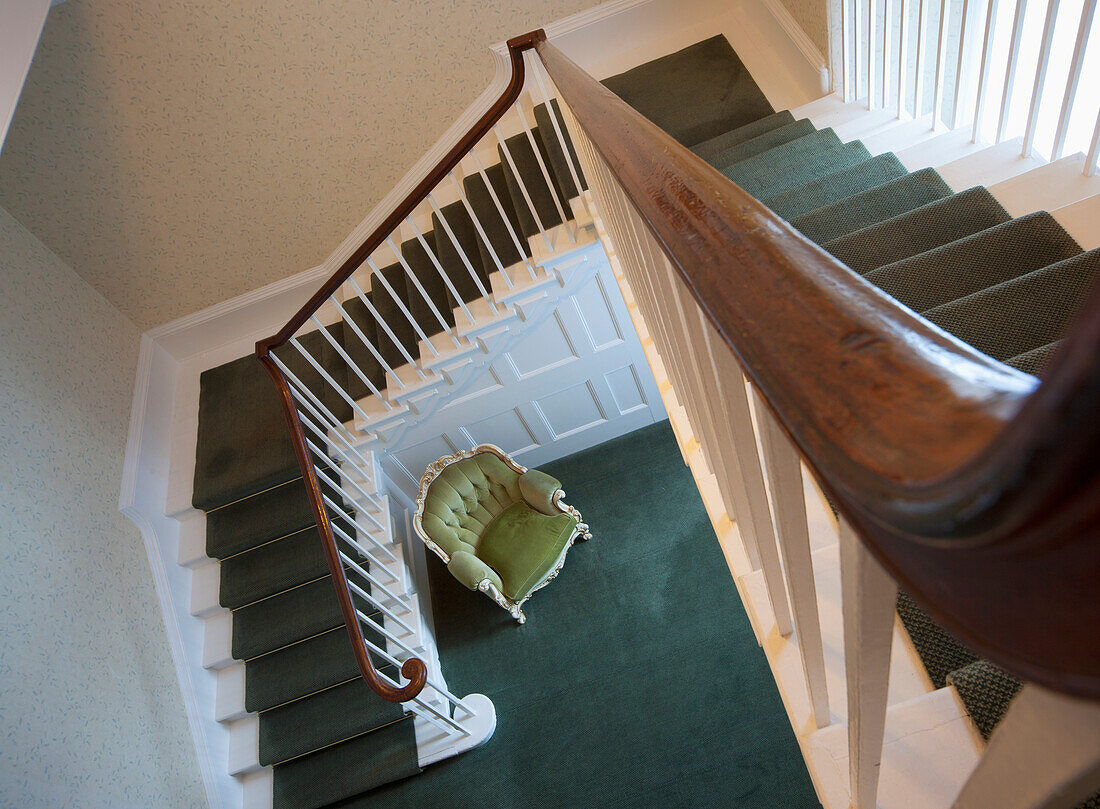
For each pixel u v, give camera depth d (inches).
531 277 163.8
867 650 23.8
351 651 166.2
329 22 177.3
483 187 190.2
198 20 172.1
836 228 107.9
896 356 12.0
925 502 9.4
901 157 121.8
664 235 24.5
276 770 163.6
